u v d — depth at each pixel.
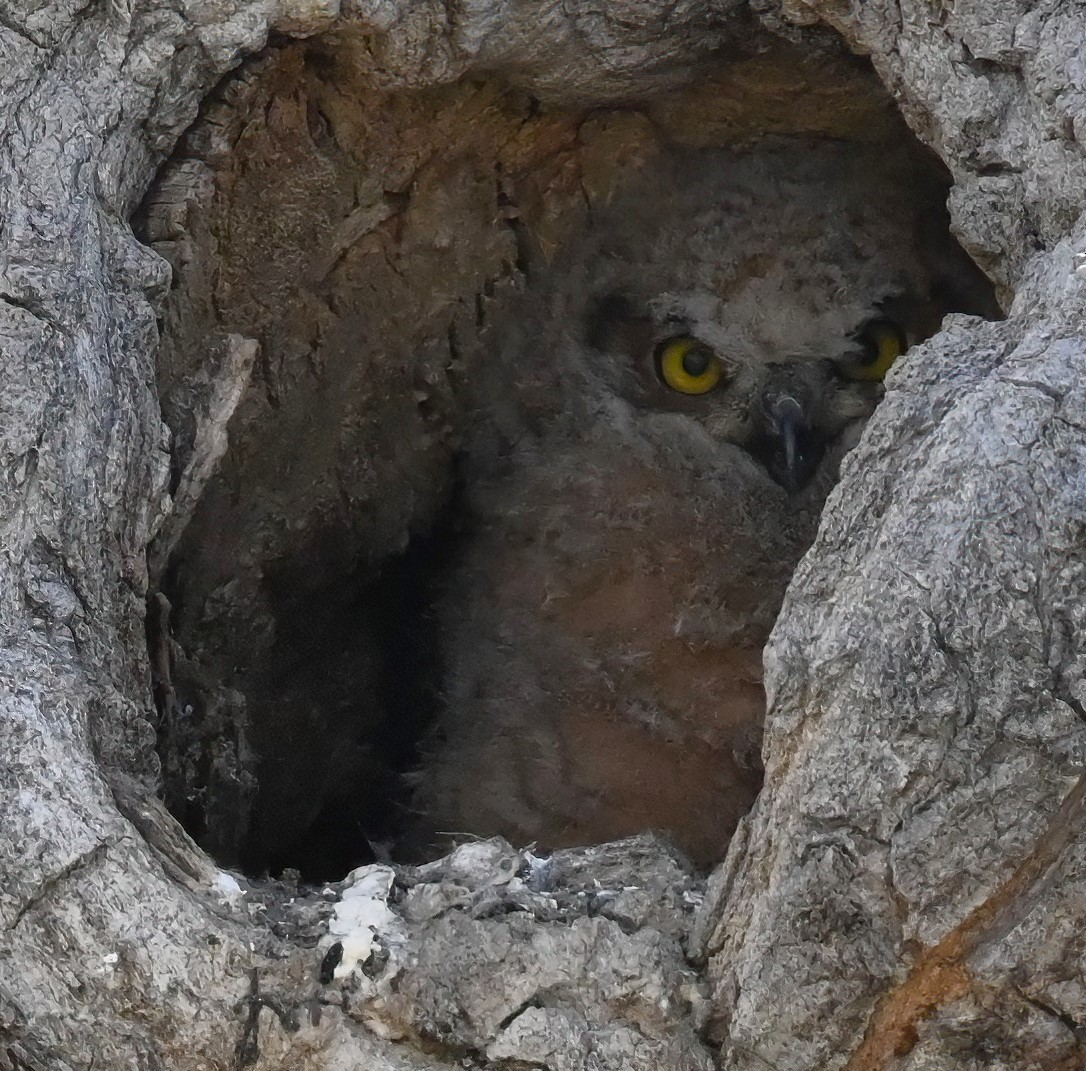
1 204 7.42
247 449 7.57
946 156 7.45
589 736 7.58
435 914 7.40
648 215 7.63
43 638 7.40
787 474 7.61
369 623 7.61
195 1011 7.38
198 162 7.48
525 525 7.62
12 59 7.43
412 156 7.56
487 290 7.63
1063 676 7.37
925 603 7.37
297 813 7.58
